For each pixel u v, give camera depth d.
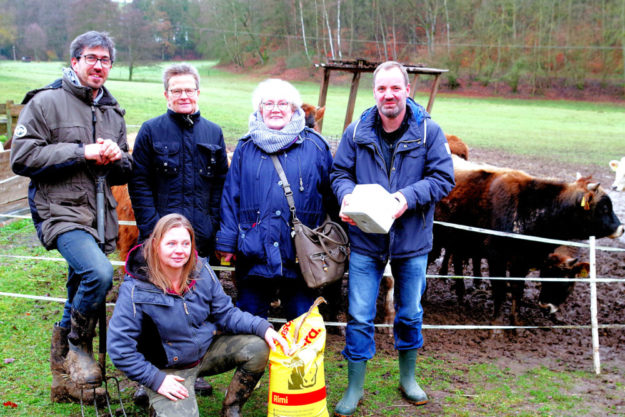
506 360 4.73
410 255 3.53
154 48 58.22
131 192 3.56
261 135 3.42
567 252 5.61
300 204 3.45
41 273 6.21
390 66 3.38
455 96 42.28
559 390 4.13
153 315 2.97
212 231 3.68
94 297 3.01
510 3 47.09
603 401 3.97
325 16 53.97
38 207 3.15
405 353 3.79
